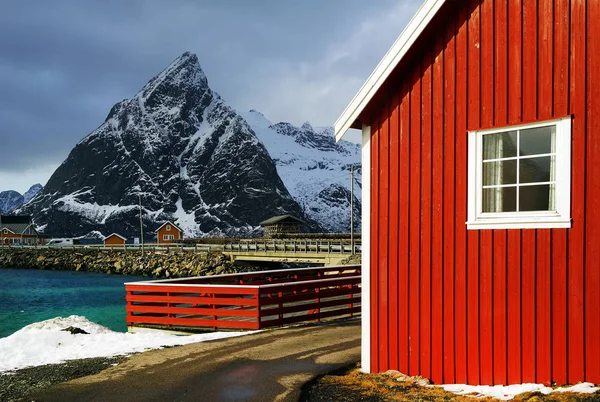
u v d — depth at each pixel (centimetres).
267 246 5062
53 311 3103
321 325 1262
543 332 620
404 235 762
